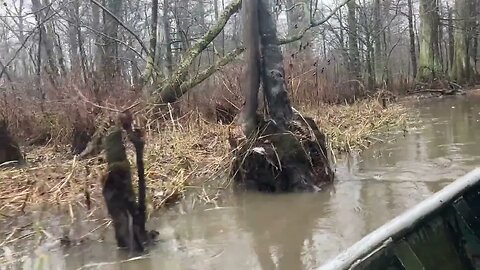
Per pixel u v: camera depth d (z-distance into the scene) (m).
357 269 2.30
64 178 7.56
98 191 7.00
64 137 11.11
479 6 29.23
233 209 6.34
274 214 6.00
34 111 12.33
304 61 15.28
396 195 6.32
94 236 5.54
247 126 7.49
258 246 4.91
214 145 9.08
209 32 12.88
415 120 13.95
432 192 6.32
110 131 5.13
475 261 2.94
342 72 21.72
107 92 10.97
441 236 2.87
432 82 25.14
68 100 10.80
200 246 5.03
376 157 8.89
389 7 33.09
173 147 8.85
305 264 4.38
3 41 26.73
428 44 25.94
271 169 7.12
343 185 7.10
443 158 8.38
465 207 3.11
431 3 26.30
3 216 6.48
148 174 7.41
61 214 6.45
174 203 6.76
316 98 14.68
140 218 5.13
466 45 27.91
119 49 21.86
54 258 4.96
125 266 4.65
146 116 9.98
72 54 20.47
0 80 14.91
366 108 14.91
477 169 3.44
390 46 38.41
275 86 7.37
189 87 12.15
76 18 18.53
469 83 27.77
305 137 7.30
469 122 12.97
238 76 11.91
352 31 26.56
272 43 7.43
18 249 5.31
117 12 21.34
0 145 9.68
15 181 7.87
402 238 2.61
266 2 7.43
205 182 7.79
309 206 6.21
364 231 5.09
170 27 22.98
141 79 12.98
